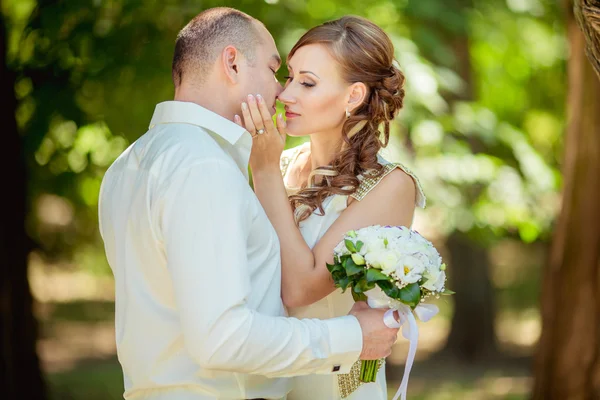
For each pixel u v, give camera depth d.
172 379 3.13
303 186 4.12
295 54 3.91
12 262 8.11
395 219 3.86
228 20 3.44
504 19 11.24
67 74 8.08
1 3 7.92
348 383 3.81
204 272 2.91
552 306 7.96
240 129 3.30
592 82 7.64
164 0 7.88
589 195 7.71
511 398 12.73
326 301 3.87
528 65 12.79
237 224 2.98
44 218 15.28
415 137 8.87
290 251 3.64
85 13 7.93
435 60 9.49
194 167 3.01
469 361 15.73
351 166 3.87
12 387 8.02
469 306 15.92
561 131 13.19
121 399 12.70
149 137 3.31
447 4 9.56
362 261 3.31
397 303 3.38
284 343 3.02
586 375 7.73
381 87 3.93
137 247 3.15
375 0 8.87
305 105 3.86
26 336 8.18
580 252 7.75
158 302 3.15
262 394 3.29
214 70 3.41
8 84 7.90
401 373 14.70
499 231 9.66
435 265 3.38
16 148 8.04
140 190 3.14
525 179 9.86
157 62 8.00
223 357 2.89
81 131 8.46
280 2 8.08
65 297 21.67
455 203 9.24
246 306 2.96
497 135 9.71
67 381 13.85
